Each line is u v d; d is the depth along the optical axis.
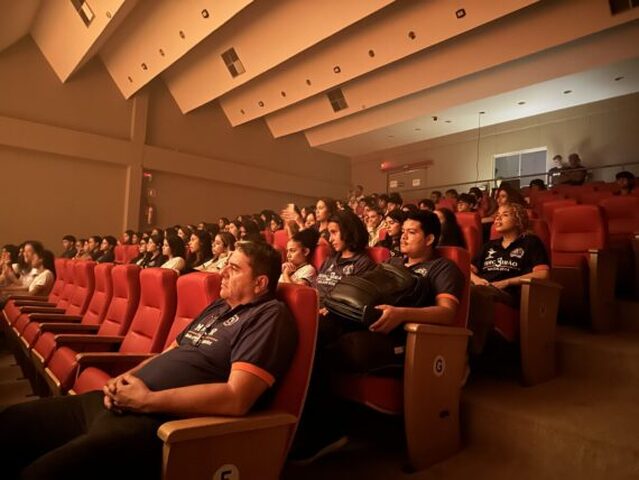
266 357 1.07
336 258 2.02
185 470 0.90
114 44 6.29
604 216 2.46
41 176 6.19
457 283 1.59
